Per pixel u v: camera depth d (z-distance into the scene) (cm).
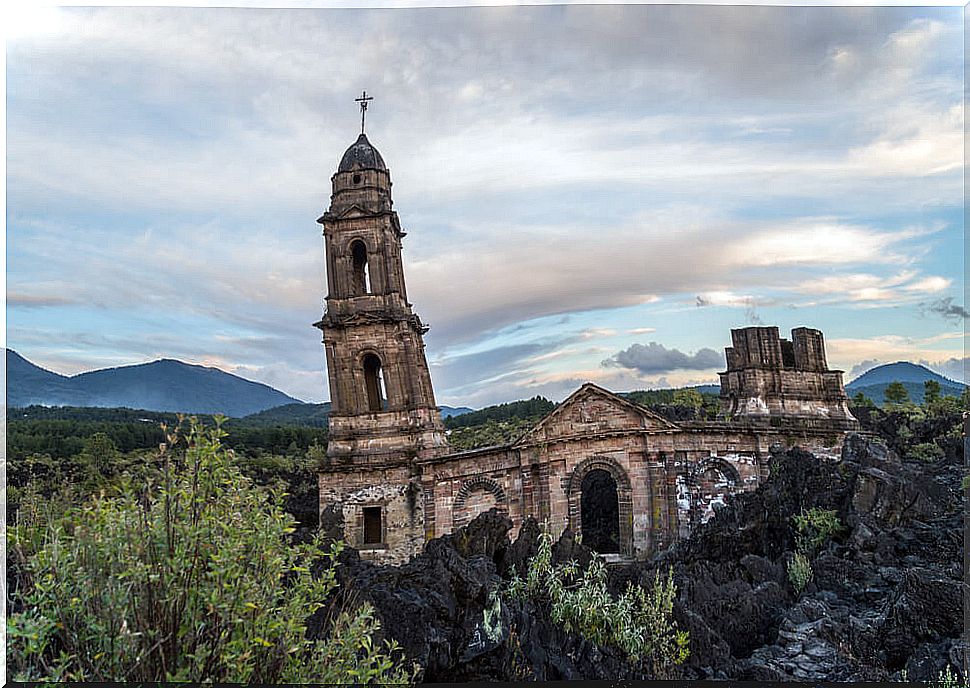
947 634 3088
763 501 4816
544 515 5431
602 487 6175
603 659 3011
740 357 5666
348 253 6475
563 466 5475
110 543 1678
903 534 4178
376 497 5991
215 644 1673
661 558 4678
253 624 1683
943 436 5609
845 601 3747
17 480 3416
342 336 6319
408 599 2981
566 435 5494
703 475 5325
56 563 1669
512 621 3012
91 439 3834
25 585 1764
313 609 1847
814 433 5469
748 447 5419
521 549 4409
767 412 5556
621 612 3127
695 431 5344
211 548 1712
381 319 6241
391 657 2681
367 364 6531
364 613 1947
